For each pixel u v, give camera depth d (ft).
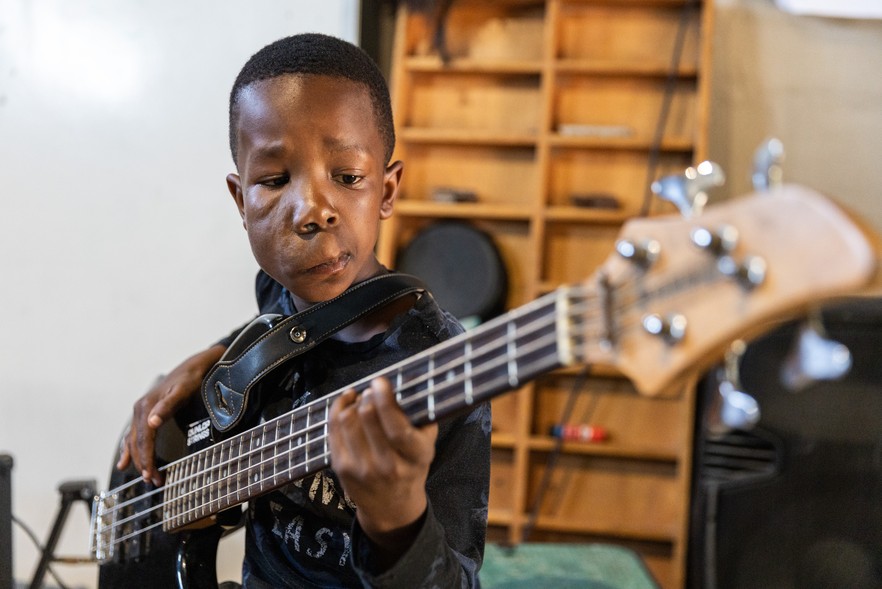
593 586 5.46
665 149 7.23
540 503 7.38
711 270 1.72
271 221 2.71
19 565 7.60
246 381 2.97
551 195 7.50
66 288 7.63
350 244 2.72
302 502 2.87
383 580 2.25
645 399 7.37
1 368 7.71
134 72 7.51
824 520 5.70
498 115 7.58
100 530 3.52
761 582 5.78
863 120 7.27
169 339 7.55
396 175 3.04
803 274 1.60
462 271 7.38
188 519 3.05
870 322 5.60
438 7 7.47
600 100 7.45
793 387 1.65
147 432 3.32
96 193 7.58
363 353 2.89
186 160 7.49
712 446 5.96
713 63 7.37
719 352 1.78
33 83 7.60
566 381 7.48
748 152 7.36
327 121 2.68
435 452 2.70
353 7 7.28
